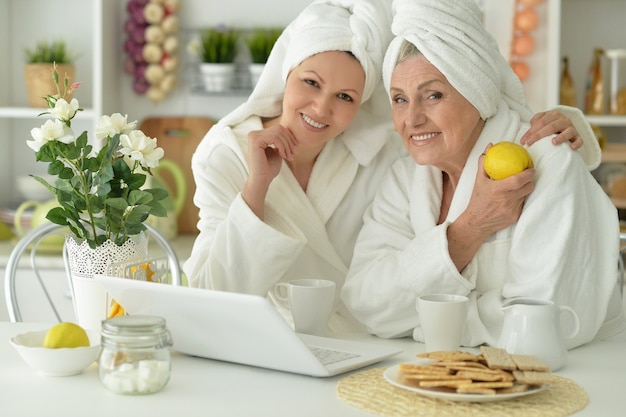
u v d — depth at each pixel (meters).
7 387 1.47
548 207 1.78
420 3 1.88
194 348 1.63
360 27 2.02
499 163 1.77
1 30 3.96
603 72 3.59
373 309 1.92
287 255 1.97
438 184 2.02
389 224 2.04
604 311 1.83
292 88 2.07
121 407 1.37
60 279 3.42
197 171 2.12
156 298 1.55
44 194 3.90
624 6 3.81
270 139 1.98
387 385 1.46
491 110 1.93
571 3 3.82
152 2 3.86
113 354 1.42
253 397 1.42
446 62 1.85
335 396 1.43
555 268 1.76
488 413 1.32
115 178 1.79
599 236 1.86
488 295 1.83
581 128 2.07
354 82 2.05
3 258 3.40
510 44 3.56
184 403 1.39
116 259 1.77
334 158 2.20
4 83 4.00
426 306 1.64
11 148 4.07
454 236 1.85
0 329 1.89
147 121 4.01
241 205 1.96
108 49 3.79
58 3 4.00
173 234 3.79
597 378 1.55
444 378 1.38
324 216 2.17
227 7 3.98
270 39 3.81
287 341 1.48
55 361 1.51
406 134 1.94
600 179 3.71
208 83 3.87
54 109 1.73
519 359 1.44
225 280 1.99
